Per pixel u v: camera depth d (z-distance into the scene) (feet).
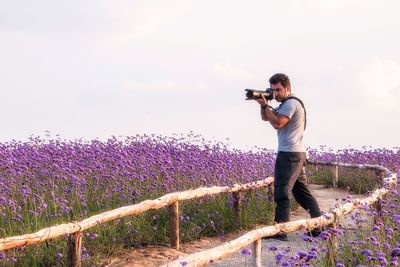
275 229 23.09
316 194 56.03
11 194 31.14
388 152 67.62
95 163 37.86
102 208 32.58
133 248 28.17
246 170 44.80
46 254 24.32
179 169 38.70
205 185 37.52
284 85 30.04
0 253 22.85
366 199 28.63
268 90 30.07
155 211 31.91
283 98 30.25
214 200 35.58
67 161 38.29
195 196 30.94
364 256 21.42
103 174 36.40
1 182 31.60
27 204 31.42
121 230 29.12
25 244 20.86
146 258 26.63
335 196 54.19
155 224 31.37
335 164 62.49
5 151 40.16
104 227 28.17
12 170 33.91
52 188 32.96
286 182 29.91
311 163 66.33
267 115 29.27
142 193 34.42
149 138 53.01
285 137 30.22
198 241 30.89
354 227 30.63
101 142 50.26
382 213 28.60
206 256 19.42
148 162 40.60
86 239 27.04
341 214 25.85
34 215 28.71
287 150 30.07
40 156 39.09
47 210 30.83
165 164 39.52
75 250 22.65
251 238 21.86
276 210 30.14
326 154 75.51
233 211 34.60
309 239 22.02
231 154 50.37
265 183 37.91
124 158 40.37
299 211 43.04
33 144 47.73
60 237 25.64
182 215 32.32
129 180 36.27
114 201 32.60
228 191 34.01
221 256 20.12
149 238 29.25
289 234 31.48
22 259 23.72
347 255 22.58
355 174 61.05
